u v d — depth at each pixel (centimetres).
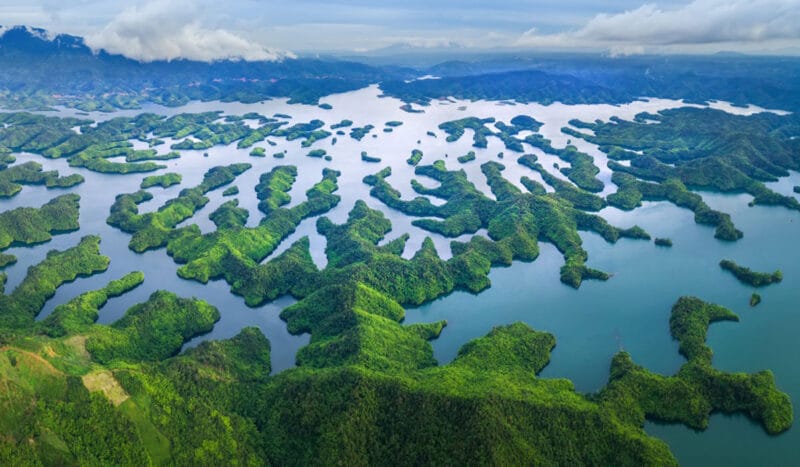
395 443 13725
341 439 13612
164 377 15075
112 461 12669
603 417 14775
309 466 13400
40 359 13762
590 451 14050
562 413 14688
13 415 12619
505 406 14400
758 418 16412
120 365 15275
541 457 13638
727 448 15750
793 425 16412
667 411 16362
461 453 13112
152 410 13875
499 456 12938
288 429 14475
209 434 13775
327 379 15250
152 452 13162
